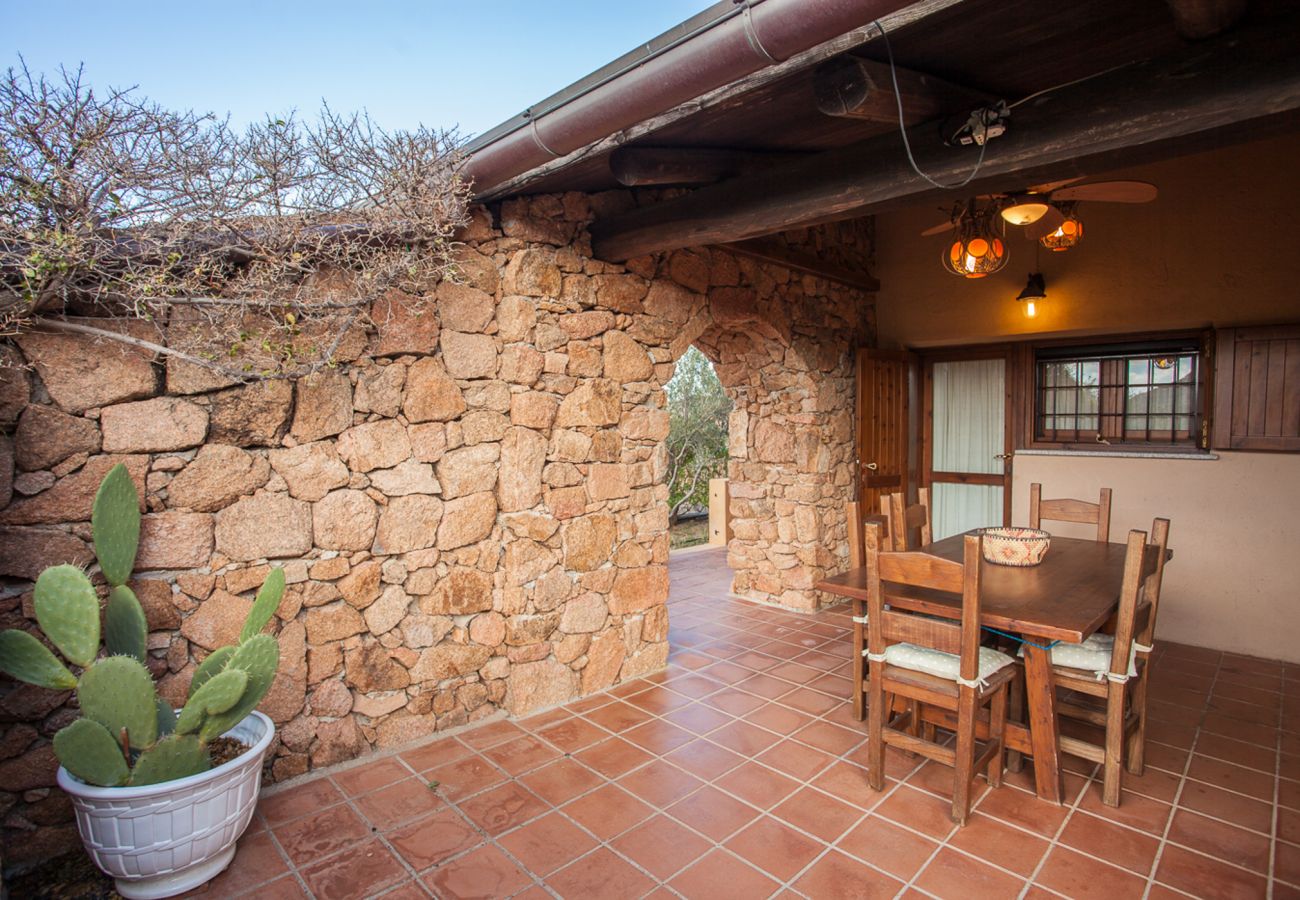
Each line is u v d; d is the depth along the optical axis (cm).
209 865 215
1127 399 472
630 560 374
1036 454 504
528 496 327
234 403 255
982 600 264
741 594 556
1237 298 401
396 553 298
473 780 275
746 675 385
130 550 226
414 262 277
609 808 255
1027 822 246
